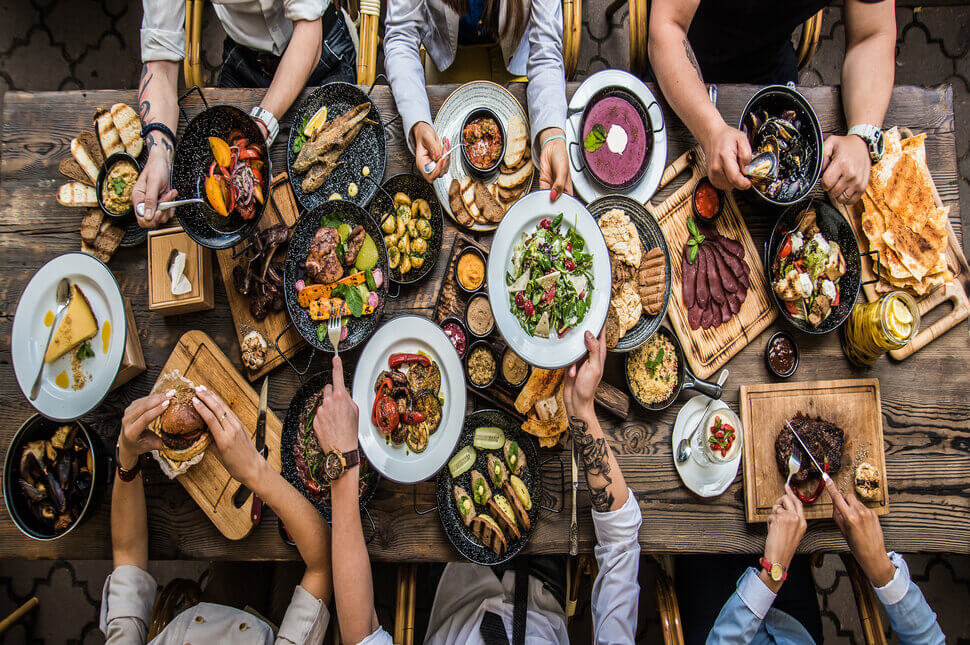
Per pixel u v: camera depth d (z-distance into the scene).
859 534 1.35
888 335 1.41
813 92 1.61
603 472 1.33
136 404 1.20
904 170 1.57
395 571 2.05
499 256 1.36
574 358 1.34
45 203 1.48
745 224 1.54
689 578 1.63
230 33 1.68
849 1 1.55
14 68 2.28
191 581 1.45
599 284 1.38
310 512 1.25
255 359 1.41
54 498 1.37
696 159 1.54
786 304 1.51
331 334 1.33
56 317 1.36
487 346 1.44
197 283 1.40
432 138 1.41
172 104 1.45
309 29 1.49
